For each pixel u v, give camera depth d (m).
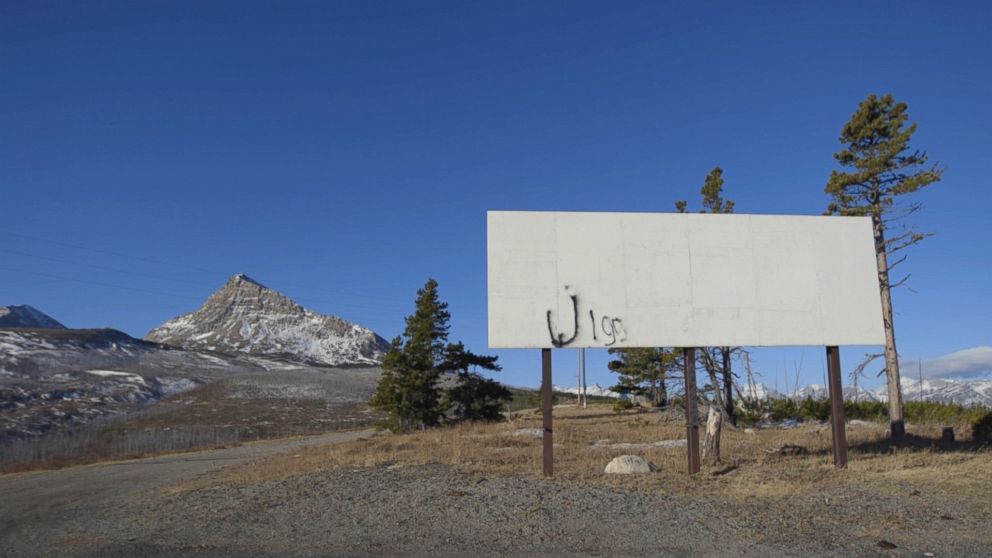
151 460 30.20
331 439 42.12
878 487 14.05
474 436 29.78
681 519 11.86
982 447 20.20
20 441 46.06
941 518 11.68
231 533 11.48
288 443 39.66
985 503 12.63
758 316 16.66
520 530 11.30
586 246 16.53
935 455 18.11
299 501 13.80
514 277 16.25
